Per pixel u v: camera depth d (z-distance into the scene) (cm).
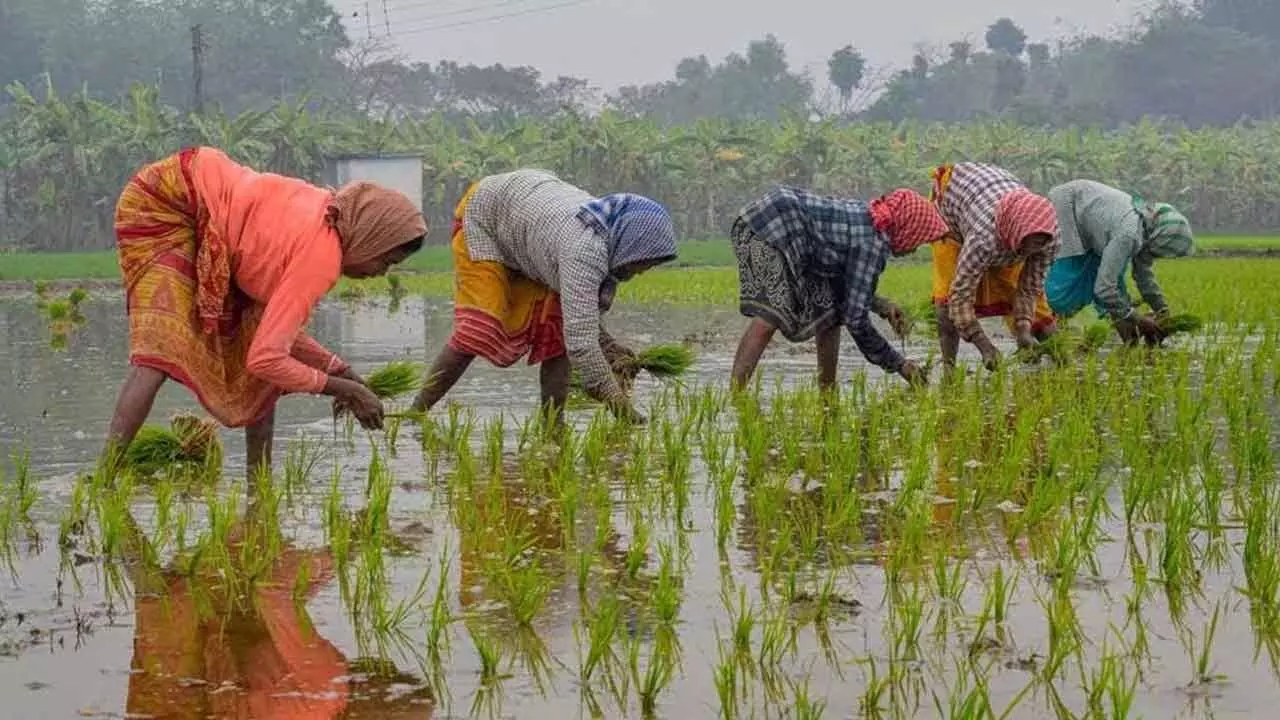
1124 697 352
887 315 946
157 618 448
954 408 870
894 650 414
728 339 1405
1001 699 375
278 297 630
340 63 9488
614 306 1939
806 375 1077
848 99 12544
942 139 6356
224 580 490
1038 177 6112
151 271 638
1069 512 590
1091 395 840
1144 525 566
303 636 429
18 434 788
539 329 807
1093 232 1184
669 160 5425
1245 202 6397
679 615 450
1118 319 1182
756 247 914
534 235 770
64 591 477
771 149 5659
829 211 910
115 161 4969
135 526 568
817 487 647
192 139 5031
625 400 786
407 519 584
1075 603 460
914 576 493
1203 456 690
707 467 697
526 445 756
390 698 377
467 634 431
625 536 556
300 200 643
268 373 633
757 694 380
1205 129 6669
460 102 9788
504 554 523
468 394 955
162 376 643
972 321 1017
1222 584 481
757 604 460
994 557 518
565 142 5306
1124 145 6256
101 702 374
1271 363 1066
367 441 767
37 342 1402
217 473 674
